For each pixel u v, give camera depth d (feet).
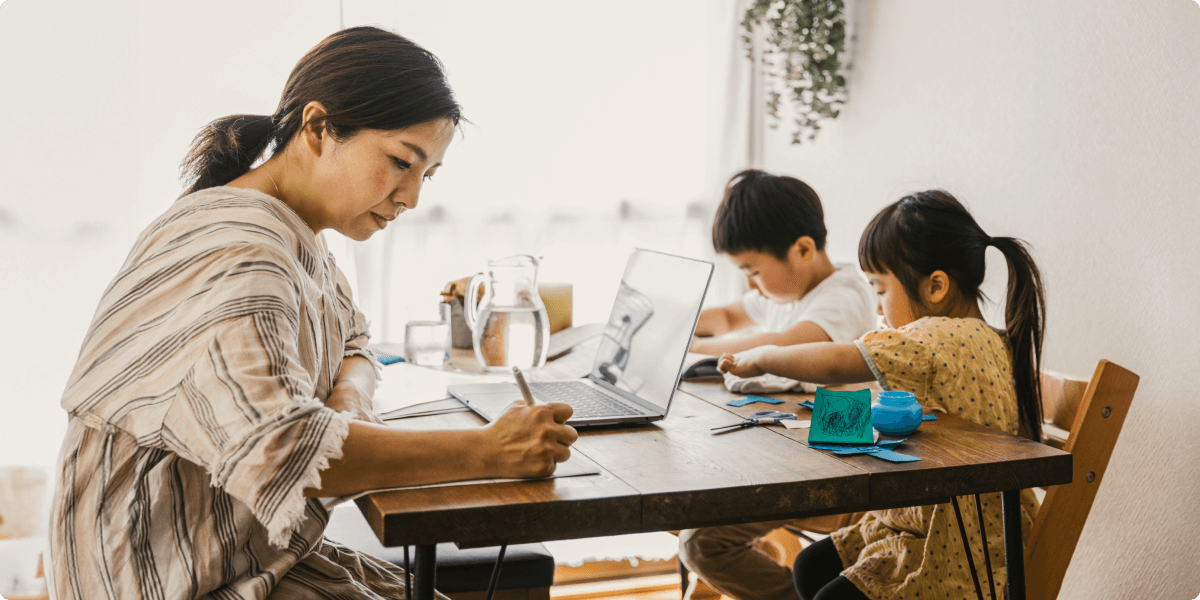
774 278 6.17
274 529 2.40
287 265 2.75
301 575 3.06
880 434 3.62
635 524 2.81
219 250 2.65
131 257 2.81
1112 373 3.95
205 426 2.46
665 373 3.98
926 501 3.16
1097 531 5.70
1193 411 4.90
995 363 4.24
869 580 4.00
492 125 9.04
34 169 7.82
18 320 7.86
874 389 5.35
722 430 3.70
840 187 8.63
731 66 9.57
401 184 3.25
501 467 2.89
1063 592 6.03
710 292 9.77
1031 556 3.94
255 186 3.20
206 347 2.51
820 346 4.17
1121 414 4.00
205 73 8.24
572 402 4.14
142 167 8.13
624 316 4.71
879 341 4.11
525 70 9.08
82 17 7.86
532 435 2.92
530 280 5.22
